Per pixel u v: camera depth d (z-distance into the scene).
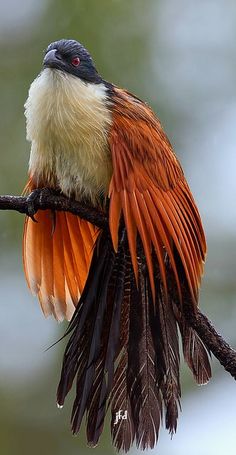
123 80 14.41
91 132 9.10
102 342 8.88
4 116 14.39
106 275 9.03
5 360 14.55
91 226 9.90
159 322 8.82
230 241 14.70
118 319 8.80
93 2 14.48
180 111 14.59
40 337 14.70
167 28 14.78
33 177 9.57
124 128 9.12
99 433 8.73
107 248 9.12
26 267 10.00
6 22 14.60
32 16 14.59
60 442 14.09
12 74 14.48
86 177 9.21
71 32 14.43
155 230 8.75
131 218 8.75
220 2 15.07
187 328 8.80
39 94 9.28
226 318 14.48
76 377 8.88
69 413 14.21
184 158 14.54
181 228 8.90
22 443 14.12
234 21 14.91
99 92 9.30
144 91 14.45
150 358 8.77
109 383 8.63
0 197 9.20
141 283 8.91
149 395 8.72
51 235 9.95
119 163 8.94
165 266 8.85
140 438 8.66
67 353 8.97
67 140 9.14
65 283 10.07
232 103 14.71
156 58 14.63
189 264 8.77
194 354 8.81
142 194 8.88
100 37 14.45
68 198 9.41
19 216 14.22
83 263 10.03
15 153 14.29
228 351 8.75
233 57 14.79
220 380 14.13
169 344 8.78
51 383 14.45
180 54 14.75
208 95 14.70
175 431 8.67
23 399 14.38
